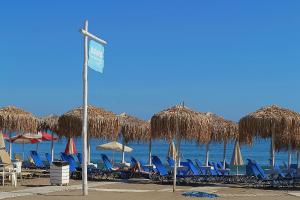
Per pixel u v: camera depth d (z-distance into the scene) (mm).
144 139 22781
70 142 24344
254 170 17844
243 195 14391
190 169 19047
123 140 23688
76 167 19422
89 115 19094
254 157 62531
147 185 16828
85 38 13141
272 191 15688
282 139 20781
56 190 14422
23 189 14625
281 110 17625
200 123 16875
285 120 17125
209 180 18359
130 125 22484
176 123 16641
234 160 22641
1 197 12719
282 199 13523
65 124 19328
